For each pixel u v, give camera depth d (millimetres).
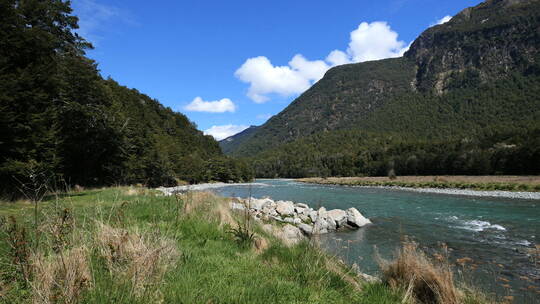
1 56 14188
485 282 7238
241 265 4082
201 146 117875
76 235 3826
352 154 114188
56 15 20688
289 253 4879
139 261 3131
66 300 2396
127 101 79188
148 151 45938
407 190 46781
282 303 3059
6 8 14961
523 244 11883
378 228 15547
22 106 14297
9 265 3006
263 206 18516
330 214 16672
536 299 6090
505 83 176125
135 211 6961
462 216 19594
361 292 3959
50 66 16875
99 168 29406
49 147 15688
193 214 6785
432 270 4395
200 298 2840
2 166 13070
